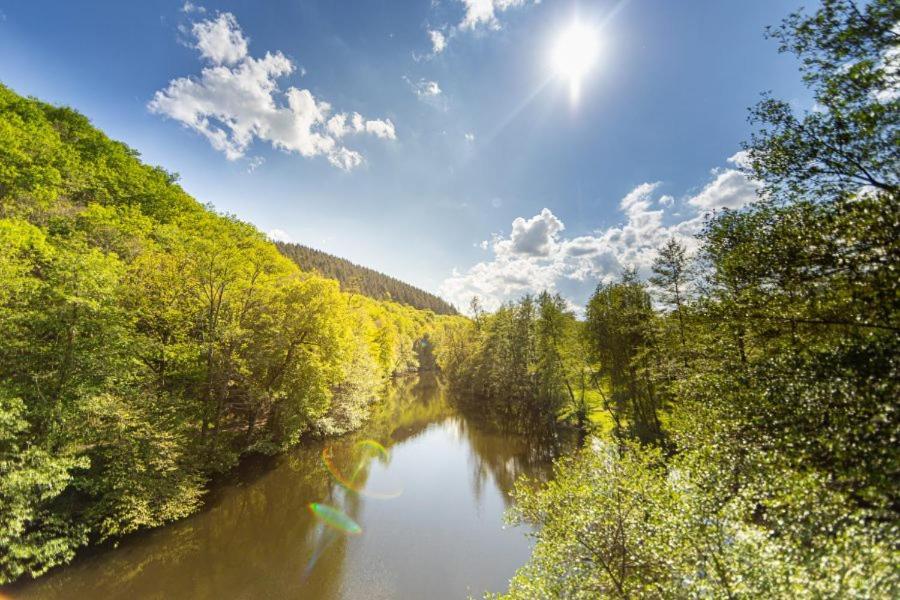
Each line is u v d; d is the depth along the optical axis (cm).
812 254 984
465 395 6719
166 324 2423
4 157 2411
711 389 1286
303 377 2920
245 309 2723
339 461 3028
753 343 1264
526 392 5169
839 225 921
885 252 858
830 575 578
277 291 2936
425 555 1772
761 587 595
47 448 1409
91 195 3247
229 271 2453
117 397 1714
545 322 4281
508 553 1794
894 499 724
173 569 1603
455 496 2431
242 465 2623
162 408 1892
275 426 3023
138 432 1714
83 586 1458
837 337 956
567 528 921
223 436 2664
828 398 889
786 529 757
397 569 1666
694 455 934
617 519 882
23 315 1440
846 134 977
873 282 863
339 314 3316
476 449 3478
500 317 5916
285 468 2750
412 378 9494
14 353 1460
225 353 2562
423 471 2903
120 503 1650
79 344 1593
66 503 1573
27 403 1438
